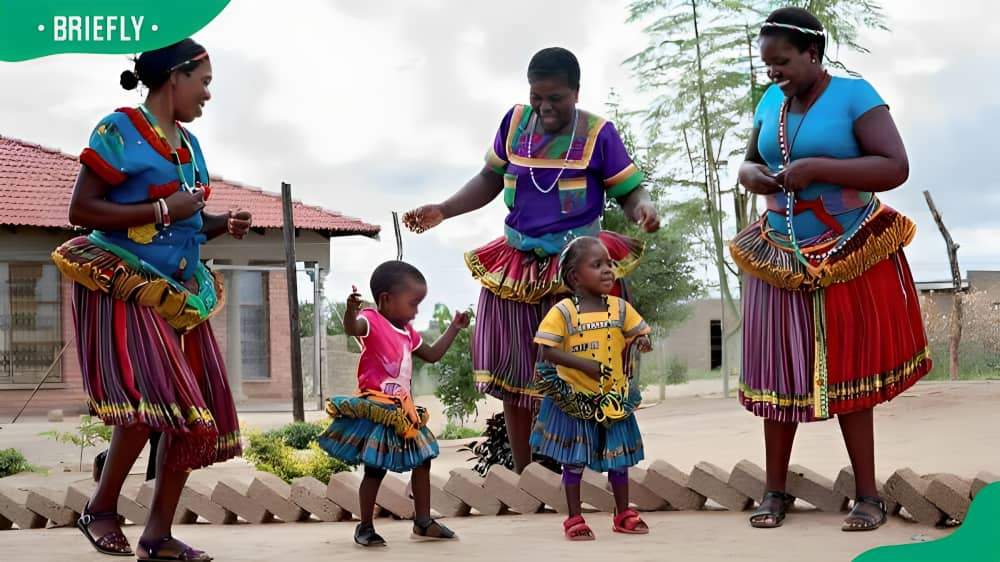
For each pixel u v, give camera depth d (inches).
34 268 990.4
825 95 222.2
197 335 196.5
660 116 994.7
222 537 228.4
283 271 1085.8
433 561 187.0
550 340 218.7
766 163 233.8
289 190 855.7
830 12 829.8
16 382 978.7
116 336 184.1
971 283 1046.4
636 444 220.1
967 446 376.2
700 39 960.3
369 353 215.0
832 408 217.0
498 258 270.8
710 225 979.3
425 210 271.3
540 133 265.6
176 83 192.1
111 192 187.6
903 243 220.7
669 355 1360.7
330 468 489.7
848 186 214.4
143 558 187.6
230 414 198.4
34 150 1109.1
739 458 447.8
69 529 250.4
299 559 192.5
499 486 257.1
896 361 219.8
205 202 193.9
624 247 263.9
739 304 1038.4
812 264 216.7
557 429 217.3
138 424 183.8
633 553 191.0
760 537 206.2
